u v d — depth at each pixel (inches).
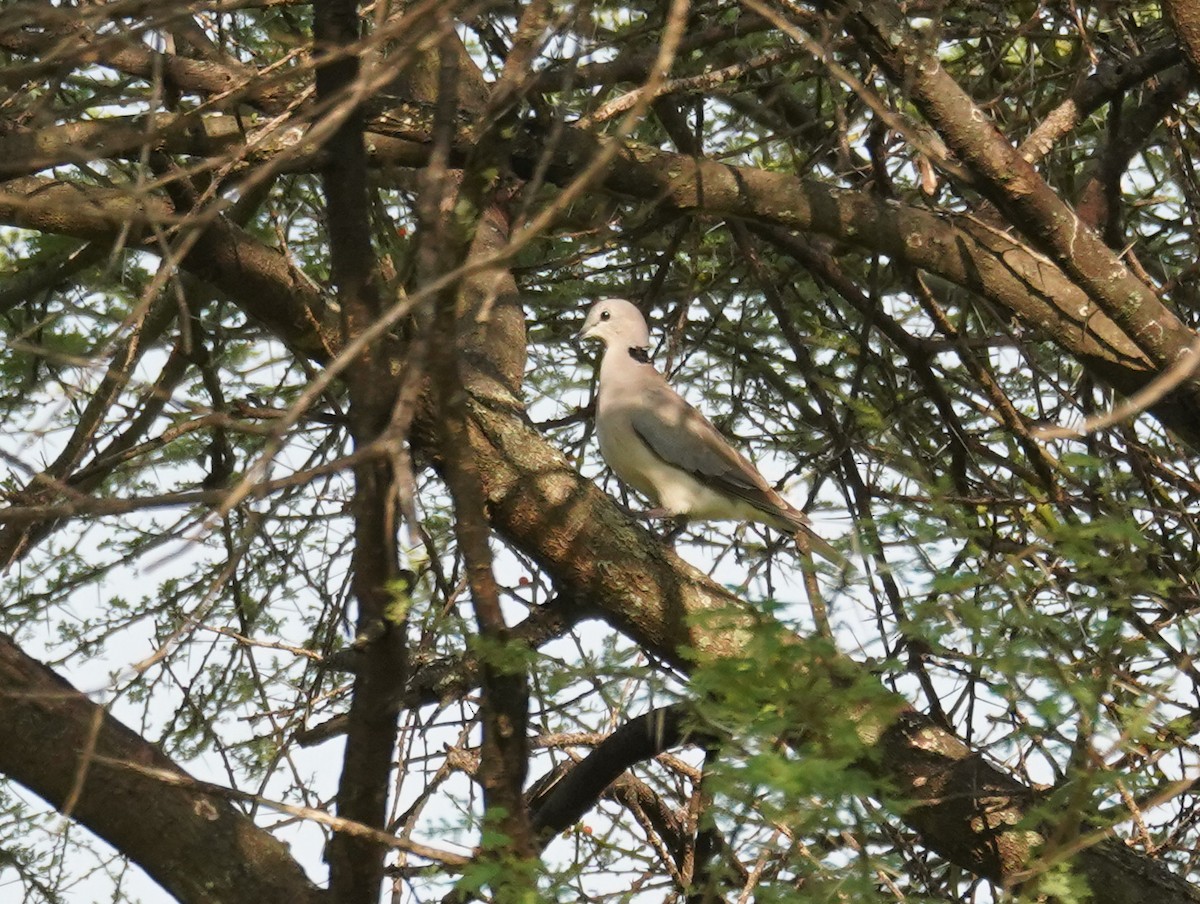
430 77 496.4
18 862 392.8
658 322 592.7
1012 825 386.6
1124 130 466.6
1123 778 264.4
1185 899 384.5
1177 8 381.7
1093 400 488.4
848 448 464.1
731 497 512.4
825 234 430.3
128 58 367.6
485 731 289.7
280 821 373.4
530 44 272.1
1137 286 399.5
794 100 533.0
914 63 367.6
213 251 392.5
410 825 405.4
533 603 430.3
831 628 283.7
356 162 287.7
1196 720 361.4
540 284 548.4
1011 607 285.1
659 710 377.1
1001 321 452.4
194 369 507.8
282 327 411.5
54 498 356.8
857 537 285.4
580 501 412.5
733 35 427.5
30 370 455.2
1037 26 462.0
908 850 401.4
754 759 234.7
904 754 396.5
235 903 322.3
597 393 560.1
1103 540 310.0
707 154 510.9
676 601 407.5
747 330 566.3
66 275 439.8
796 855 269.3
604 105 434.3
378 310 281.7
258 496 197.5
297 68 239.1
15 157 358.3
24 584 455.2
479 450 415.5
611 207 514.0
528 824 280.7
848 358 572.1
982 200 496.4
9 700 319.6
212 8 291.4
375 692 284.0
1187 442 437.1
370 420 269.3
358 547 274.7
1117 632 277.6
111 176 445.4
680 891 403.5
